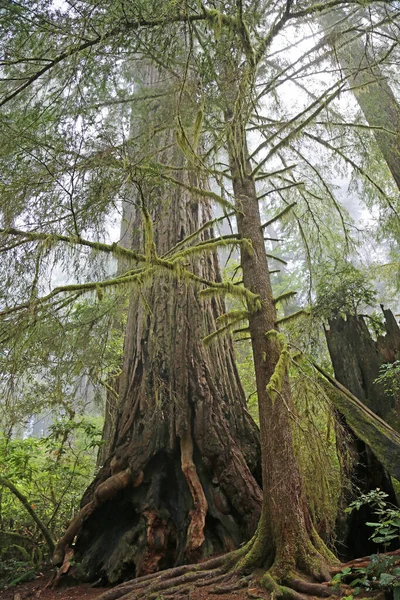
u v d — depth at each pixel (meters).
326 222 7.11
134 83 4.94
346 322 5.92
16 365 3.98
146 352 5.54
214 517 4.34
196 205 6.54
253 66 3.86
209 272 6.19
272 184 6.59
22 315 3.74
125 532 4.40
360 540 4.25
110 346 6.80
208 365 5.34
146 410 5.07
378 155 6.20
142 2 3.30
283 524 3.31
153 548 4.12
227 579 3.31
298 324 6.04
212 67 3.61
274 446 3.54
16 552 5.11
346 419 4.53
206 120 4.26
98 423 8.68
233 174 4.95
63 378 5.80
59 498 6.04
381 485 4.40
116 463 4.81
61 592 4.13
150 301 5.84
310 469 3.51
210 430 4.79
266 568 3.30
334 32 4.50
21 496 5.30
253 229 4.57
